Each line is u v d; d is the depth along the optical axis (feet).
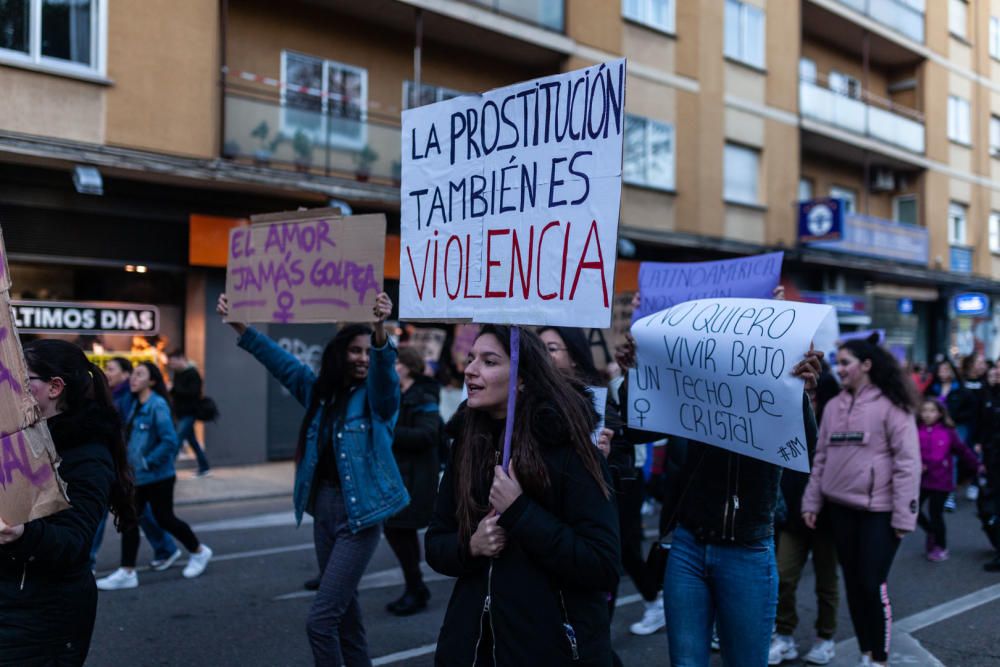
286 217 14.26
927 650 16.75
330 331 44.93
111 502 9.58
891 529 14.65
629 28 54.34
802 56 70.90
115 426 9.21
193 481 37.42
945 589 21.65
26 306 36.35
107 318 38.65
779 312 10.16
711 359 10.41
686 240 56.75
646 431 12.16
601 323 7.89
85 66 35.73
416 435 18.20
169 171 37.01
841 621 18.84
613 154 7.90
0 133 33.01
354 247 13.29
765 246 62.34
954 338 83.35
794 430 9.68
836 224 61.93
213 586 21.01
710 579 10.93
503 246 8.80
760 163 62.95
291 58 43.86
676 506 11.35
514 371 8.08
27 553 7.56
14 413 7.25
